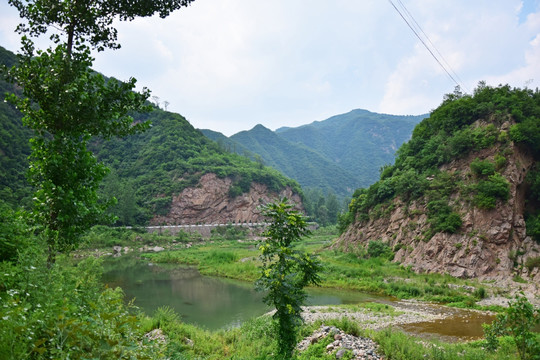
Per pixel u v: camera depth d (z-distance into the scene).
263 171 145.38
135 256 67.25
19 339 4.15
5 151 89.00
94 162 10.12
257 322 19.03
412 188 49.72
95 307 5.43
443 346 15.04
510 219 39.09
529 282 33.62
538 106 46.38
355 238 56.06
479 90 54.62
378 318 24.09
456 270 38.00
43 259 6.20
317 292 35.78
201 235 106.00
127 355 4.95
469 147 47.16
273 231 10.56
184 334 15.72
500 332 14.04
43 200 8.98
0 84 103.56
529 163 43.62
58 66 9.02
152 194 121.00
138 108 10.41
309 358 12.44
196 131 169.38
